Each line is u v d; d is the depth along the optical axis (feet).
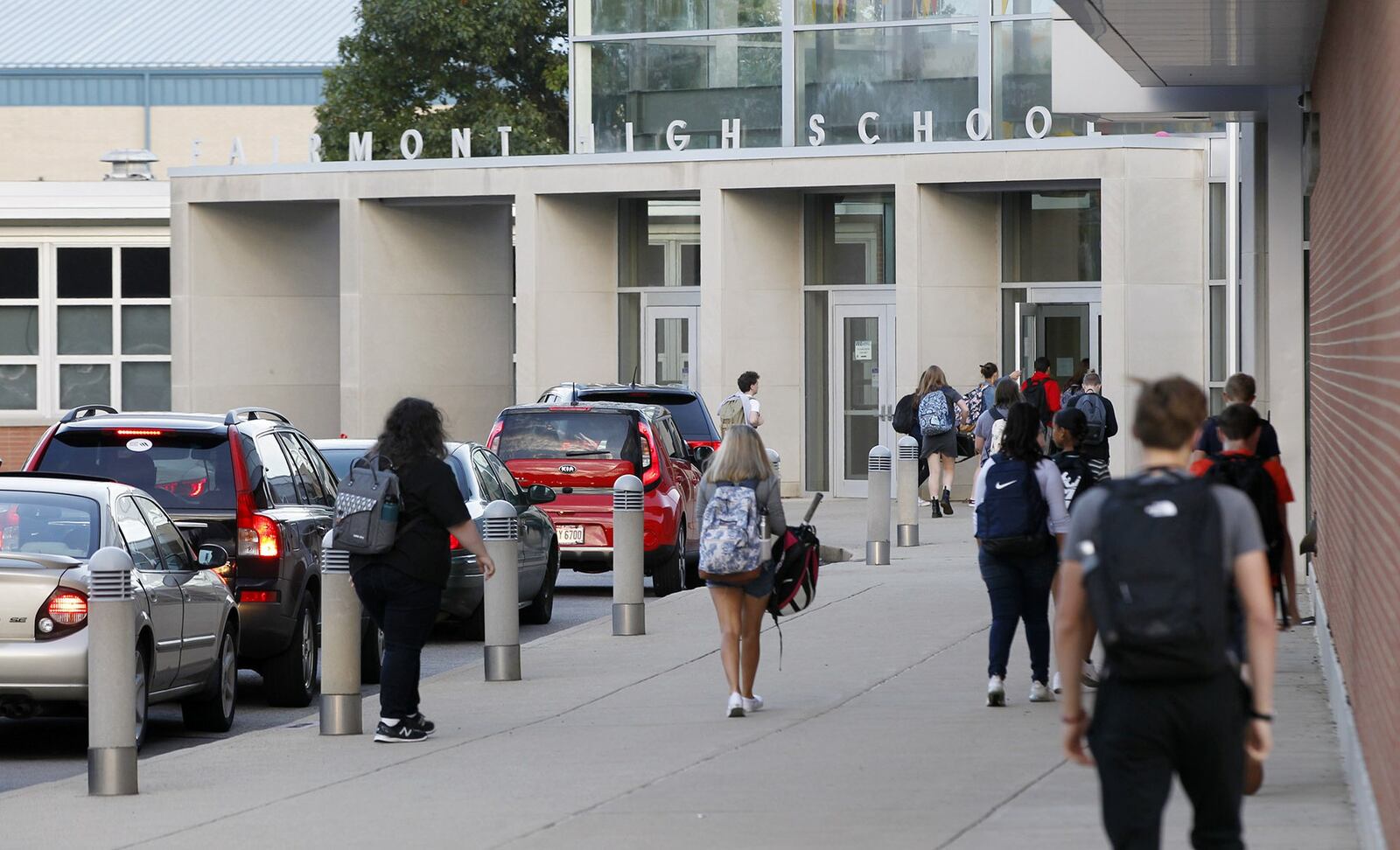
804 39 211.20
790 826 51.93
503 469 112.57
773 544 74.18
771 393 206.69
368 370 215.92
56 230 272.31
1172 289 186.60
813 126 202.39
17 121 482.69
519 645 86.07
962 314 199.11
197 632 74.69
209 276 225.97
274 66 480.23
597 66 218.59
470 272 222.89
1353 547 60.95
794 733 68.39
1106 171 186.09
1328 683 72.33
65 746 75.51
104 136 482.28
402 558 69.21
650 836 51.29
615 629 100.53
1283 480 78.43
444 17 310.65
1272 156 108.17
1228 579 33.53
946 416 175.32
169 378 274.16
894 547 147.84
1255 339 125.59
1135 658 32.48
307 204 227.40
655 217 217.56
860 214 209.46
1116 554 32.63
